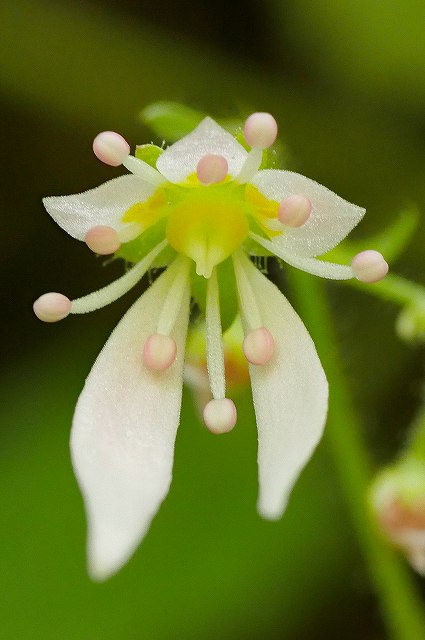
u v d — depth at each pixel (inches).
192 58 4.9
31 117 4.8
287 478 3.3
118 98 4.8
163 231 3.6
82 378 4.5
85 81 4.8
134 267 3.6
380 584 4.1
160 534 4.2
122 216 3.5
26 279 4.7
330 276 3.5
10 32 4.8
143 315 3.6
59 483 4.3
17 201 4.7
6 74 4.8
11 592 4.1
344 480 4.1
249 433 4.3
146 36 4.8
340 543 4.3
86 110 4.8
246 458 4.3
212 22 4.9
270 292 3.6
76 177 4.8
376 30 4.8
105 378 3.5
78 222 3.5
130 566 4.2
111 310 4.6
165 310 3.5
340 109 4.8
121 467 3.4
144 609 4.1
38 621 4.1
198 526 4.2
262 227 3.6
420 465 3.9
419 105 4.8
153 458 3.4
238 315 3.6
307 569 4.2
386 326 4.6
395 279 4.0
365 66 4.8
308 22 4.8
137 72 4.8
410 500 3.9
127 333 3.5
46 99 4.8
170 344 3.5
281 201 3.5
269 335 3.5
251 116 3.5
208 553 4.2
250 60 4.9
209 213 3.5
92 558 3.2
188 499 4.2
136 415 3.5
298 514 4.3
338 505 4.3
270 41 4.9
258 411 3.4
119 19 4.8
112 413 3.5
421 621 4.0
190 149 3.5
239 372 3.9
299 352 3.5
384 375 4.6
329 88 4.8
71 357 4.5
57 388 4.4
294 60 4.9
